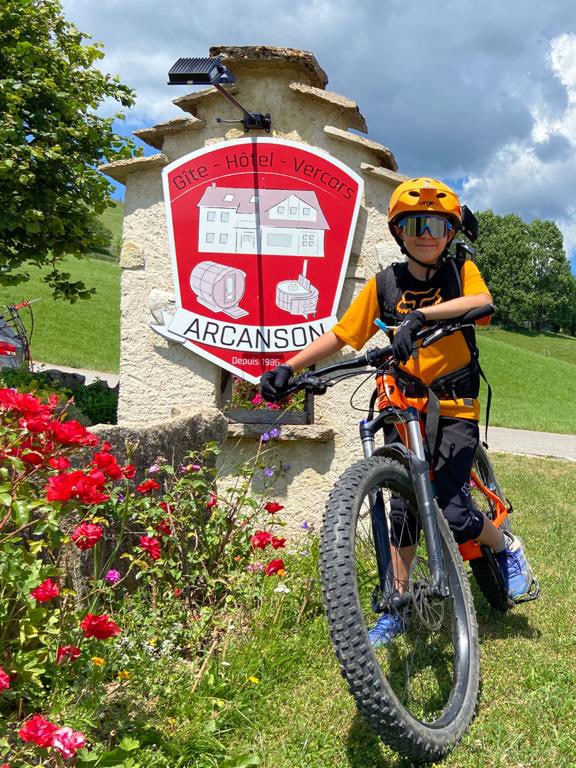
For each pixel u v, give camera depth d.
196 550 3.66
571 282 106.81
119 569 3.41
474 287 3.06
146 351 5.26
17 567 2.31
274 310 5.11
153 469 3.47
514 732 2.61
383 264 5.17
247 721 2.70
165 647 3.03
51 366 23.38
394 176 5.11
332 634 2.27
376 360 2.83
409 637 2.82
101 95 10.67
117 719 2.54
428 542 2.71
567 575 4.41
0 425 2.41
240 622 3.40
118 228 80.12
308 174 5.09
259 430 5.07
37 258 10.10
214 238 5.12
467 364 3.14
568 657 3.24
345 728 2.66
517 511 6.55
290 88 5.09
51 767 2.21
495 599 3.66
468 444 3.13
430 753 2.34
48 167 9.52
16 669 2.33
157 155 5.16
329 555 2.34
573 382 42.62
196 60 4.65
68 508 2.39
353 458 5.16
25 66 9.35
